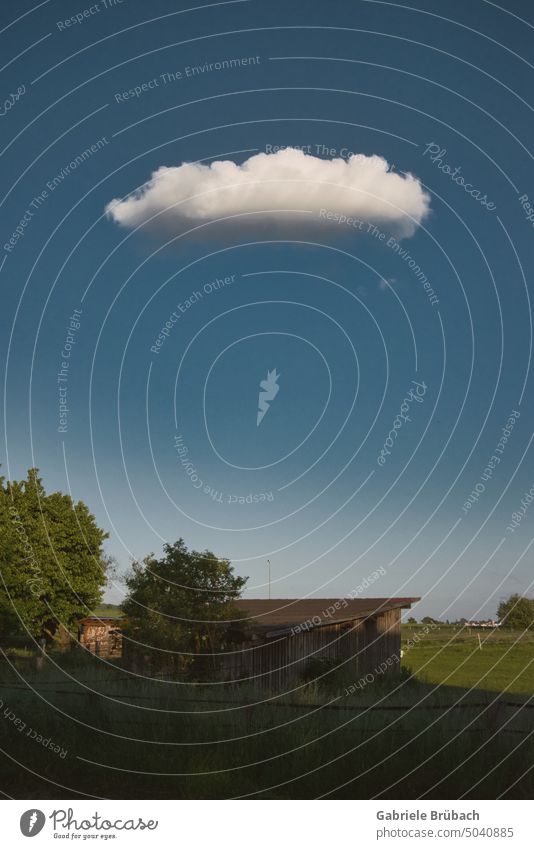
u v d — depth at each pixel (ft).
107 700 33.40
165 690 36.14
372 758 26.50
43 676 40.63
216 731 29.68
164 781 26.71
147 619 48.88
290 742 28.04
